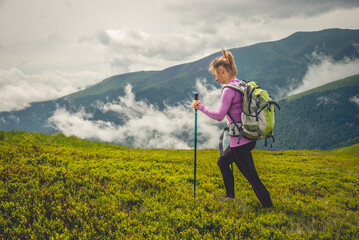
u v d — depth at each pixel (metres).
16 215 4.09
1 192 4.95
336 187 9.31
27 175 6.47
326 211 5.92
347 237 4.17
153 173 9.24
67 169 7.86
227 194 6.15
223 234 4.11
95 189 5.96
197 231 4.15
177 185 7.57
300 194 7.69
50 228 3.85
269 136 4.87
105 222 4.23
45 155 9.79
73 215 4.30
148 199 5.66
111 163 10.36
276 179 10.56
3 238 3.48
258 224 4.61
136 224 4.34
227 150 5.68
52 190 5.53
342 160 22.91
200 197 6.23
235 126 4.99
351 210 6.37
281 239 4.04
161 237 3.86
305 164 17.61
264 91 4.80
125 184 6.83
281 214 5.18
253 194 7.07
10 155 9.02
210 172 10.48
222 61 5.25
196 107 5.43
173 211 5.02
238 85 5.03
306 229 4.70
